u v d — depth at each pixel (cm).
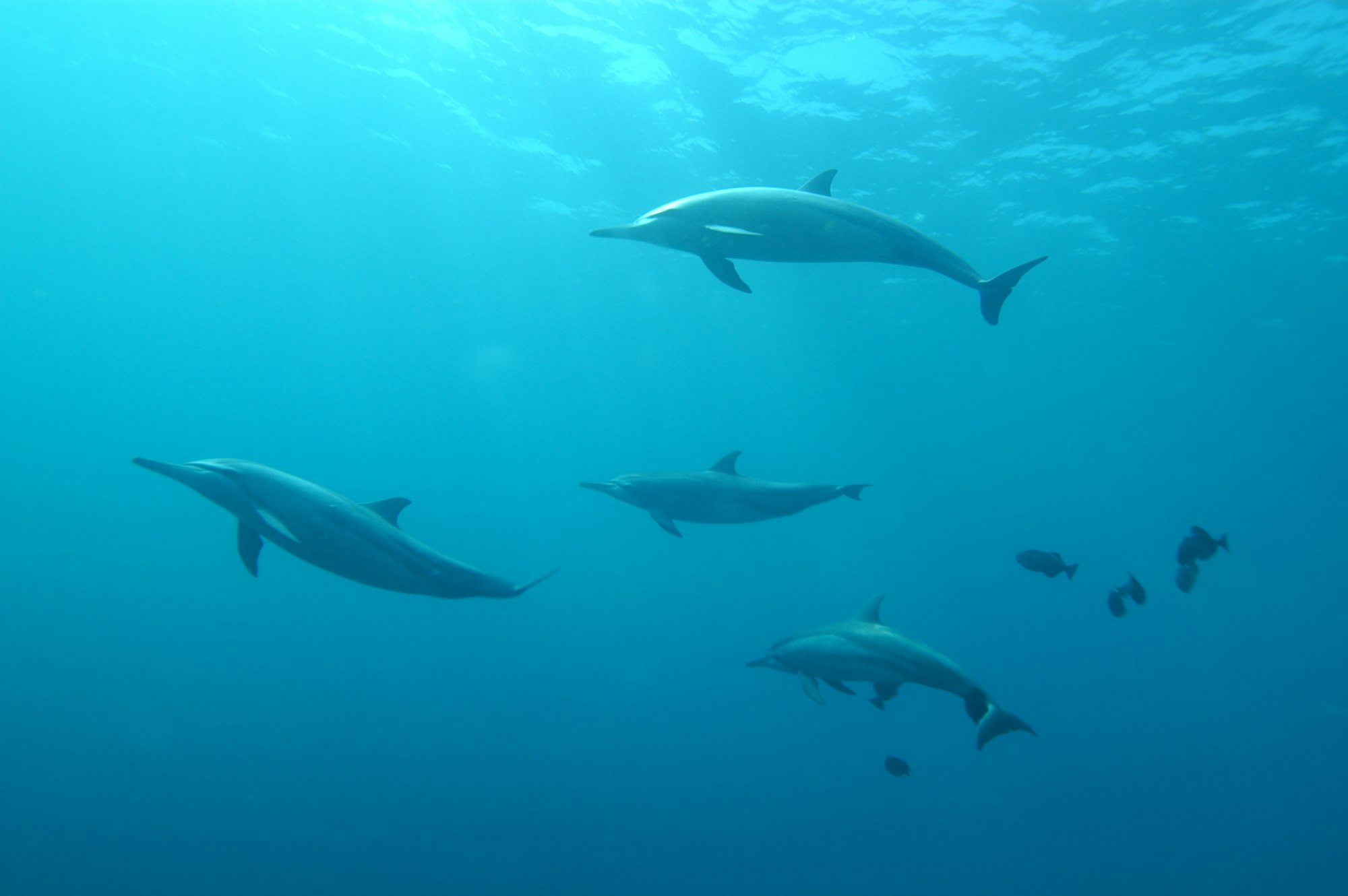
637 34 1378
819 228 340
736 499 540
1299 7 1205
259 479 325
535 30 1412
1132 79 1387
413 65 1605
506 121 1748
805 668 486
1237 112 1472
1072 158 1644
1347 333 2588
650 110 1605
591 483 562
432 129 1842
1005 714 409
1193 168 1670
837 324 2761
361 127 1877
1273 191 1748
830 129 1572
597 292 2694
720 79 1460
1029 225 1942
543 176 1980
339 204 2286
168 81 1830
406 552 321
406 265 2680
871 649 455
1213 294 2342
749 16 1296
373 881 1230
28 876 1115
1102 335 2767
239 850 1282
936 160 1658
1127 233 1980
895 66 1384
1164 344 2827
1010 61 1352
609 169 1881
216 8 1539
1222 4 1202
